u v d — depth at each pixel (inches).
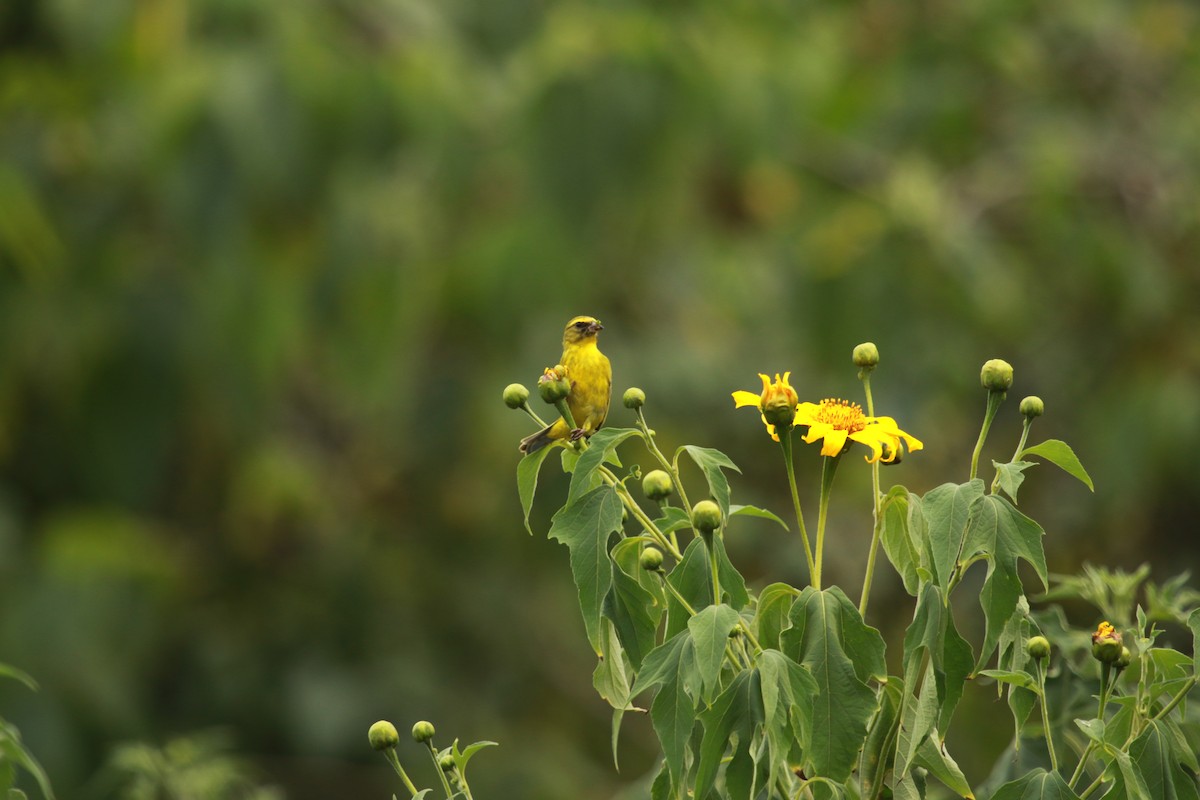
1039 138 601.3
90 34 488.1
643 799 186.2
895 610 558.9
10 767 168.6
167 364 481.7
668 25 499.2
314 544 541.6
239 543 535.8
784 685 126.8
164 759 275.4
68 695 458.9
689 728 128.9
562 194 473.1
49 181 494.6
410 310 489.4
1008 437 582.9
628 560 149.5
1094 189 597.6
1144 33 650.2
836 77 597.6
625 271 552.4
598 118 472.4
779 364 574.9
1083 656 185.0
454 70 491.5
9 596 468.8
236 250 461.7
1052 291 581.6
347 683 522.9
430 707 523.2
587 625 137.5
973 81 619.8
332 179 465.7
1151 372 555.8
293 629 529.0
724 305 582.6
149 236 491.5
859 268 530.0
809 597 135.1
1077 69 629.0
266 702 513.7
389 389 496.1
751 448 565.9
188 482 533.0
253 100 456.8
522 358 520.4
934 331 540.7
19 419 490.0
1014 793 135.0
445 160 478.3
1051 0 639.8
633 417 545.0
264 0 474.3
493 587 547.5
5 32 512.1
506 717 540.7
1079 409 574.2
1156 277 565.6
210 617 526.3
